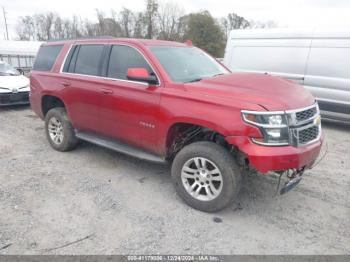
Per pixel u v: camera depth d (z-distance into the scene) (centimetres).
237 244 310
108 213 359
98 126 472
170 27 4894
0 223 334
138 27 4941
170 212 365
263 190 423
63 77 513
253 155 314
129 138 431
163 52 429
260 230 335
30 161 513
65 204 377
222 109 331
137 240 312
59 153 553
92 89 463
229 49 945
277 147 315
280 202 394
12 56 2972
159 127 385
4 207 366
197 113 346
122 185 432
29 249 295
